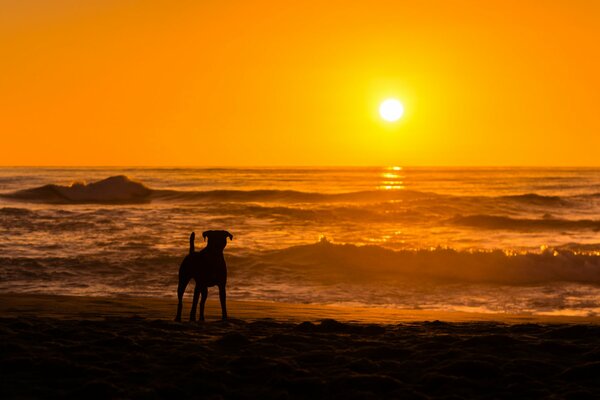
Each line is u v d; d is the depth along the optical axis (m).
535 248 25.70
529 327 8.86
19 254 21.30
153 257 20.19
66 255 21.08
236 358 6.18
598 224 33.88
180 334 7.79
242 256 20.83
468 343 7.11
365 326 8.62
